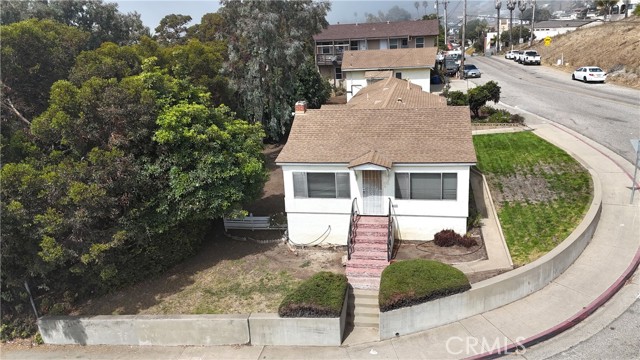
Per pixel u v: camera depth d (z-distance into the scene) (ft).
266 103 114.62
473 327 45.85
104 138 57.21
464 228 60.70
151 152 60.44
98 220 53.93
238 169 61.98
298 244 66.08
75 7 129.59
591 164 77.61
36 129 53.21
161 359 46.96
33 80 70.59
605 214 63.05
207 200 60.18
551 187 70.95
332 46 203.31
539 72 184.24
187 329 48.39
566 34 231.09
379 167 58.23
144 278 60.64
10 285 51.55
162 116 58.34
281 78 113.70
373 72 153.79
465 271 52.70
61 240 50.80
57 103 54.24
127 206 55.67
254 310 51.60
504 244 57.62
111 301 56.80
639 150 63.93
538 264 49.90
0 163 53.83
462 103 112.16
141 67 71.46
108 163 52.54
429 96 99.35
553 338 43.42
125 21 146.82
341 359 43.93
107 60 67.51
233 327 47.44
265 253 64.80
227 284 57.88
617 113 106.01
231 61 108.27
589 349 41.37
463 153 58.65
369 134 64.59
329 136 65.51
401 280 47.34
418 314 46.01
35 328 53.26
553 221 61.11
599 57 169.48
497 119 105.91
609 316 45.37
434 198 60.54
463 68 181.16
